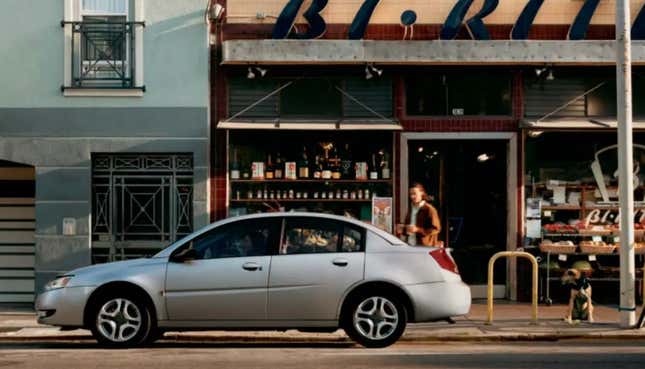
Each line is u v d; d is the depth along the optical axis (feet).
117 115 53.42
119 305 37.14
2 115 53.47
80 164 53.36
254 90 54.03
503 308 51.42
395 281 36.94
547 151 54.44
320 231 37.83
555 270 53.98
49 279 53.26
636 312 50.03
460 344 40.16
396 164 53.98
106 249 53.83
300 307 36.86
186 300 36.94
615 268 54.19
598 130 53.16
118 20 54.19
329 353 35.47
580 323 44.91
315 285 36.88
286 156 54.44
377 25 53.83
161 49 53.62
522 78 54.08
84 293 37.06
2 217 56.75
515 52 51.52
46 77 53.52
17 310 52.85
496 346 39.06
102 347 38.14
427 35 53.72
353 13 53.72
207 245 37.68
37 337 42.01
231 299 36.83
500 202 55.06
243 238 37.73
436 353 35.50
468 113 54.08
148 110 53.42
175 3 53.62
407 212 49.49
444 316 37.27
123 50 53.72
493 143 54.95
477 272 54.95
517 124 53.88
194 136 53.31
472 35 52.70
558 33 53.98
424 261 37.47
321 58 51.47
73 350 36.86
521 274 54.03
